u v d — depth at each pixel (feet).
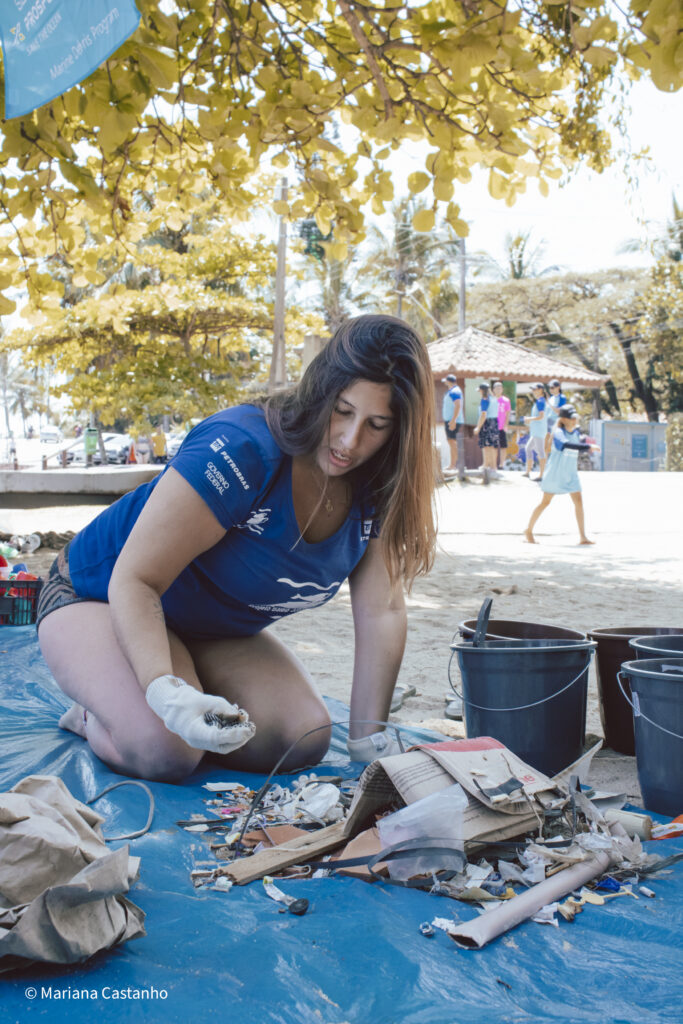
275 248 80.12
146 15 13.39
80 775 10.24
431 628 20.61
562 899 7.57
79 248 20.80
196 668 11.29
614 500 58.75
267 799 9.71
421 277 148.05
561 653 10.66
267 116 18.24
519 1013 5.73
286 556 10.10
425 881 7.72
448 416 68.85
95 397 80.64
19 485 39.60
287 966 6.14
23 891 6.11
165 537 9.11
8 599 19.19
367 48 16.67
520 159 18.54
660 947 6.75
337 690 15.28
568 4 14.52
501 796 8.23
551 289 149.89
